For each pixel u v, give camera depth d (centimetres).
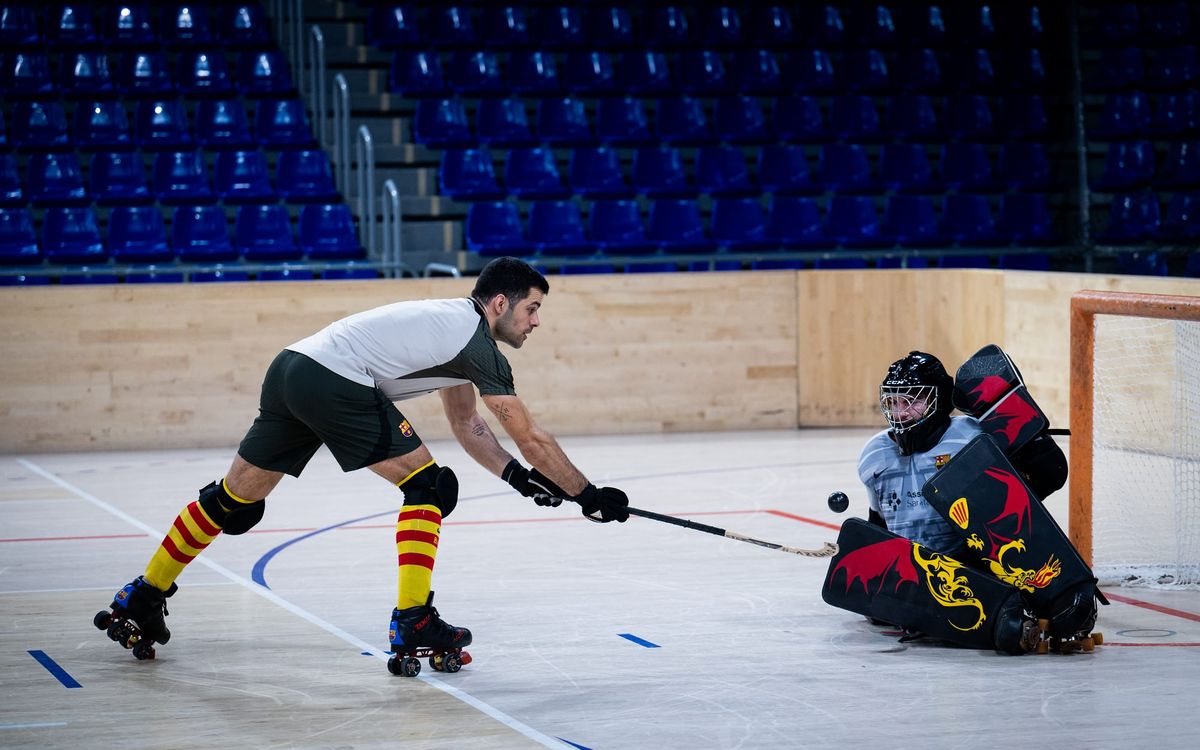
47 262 2244
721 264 2445
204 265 2192
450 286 2050
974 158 2752
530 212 2444
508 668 879
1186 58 2895
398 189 2550
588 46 2820
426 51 2689
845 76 2869
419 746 722
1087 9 3019
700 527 932
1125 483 1574
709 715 774
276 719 772
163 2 2678
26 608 1062
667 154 2597
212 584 1138
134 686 843
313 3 2762
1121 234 2600
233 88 2594
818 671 867
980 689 823
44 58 2530
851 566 948
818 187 2611
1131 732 738
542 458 874
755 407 2167
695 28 2898
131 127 2555
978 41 2973
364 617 1026
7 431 1962
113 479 1731
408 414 2042
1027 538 908
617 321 2112
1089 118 2911
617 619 1011
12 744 729
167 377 2006
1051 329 1961
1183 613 1020
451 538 1330
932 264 2541
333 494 1598
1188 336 1611
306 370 856
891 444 973
